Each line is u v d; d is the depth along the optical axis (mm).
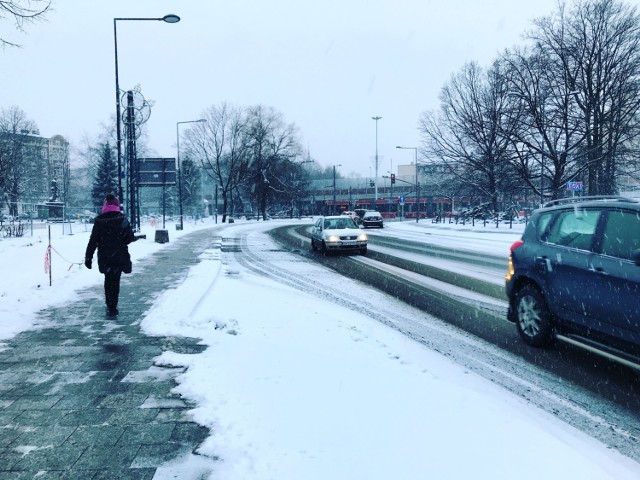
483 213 48500
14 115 63500
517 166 33125
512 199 48625
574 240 5410
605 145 30500
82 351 5398
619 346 4602
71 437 3377
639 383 4711
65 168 77938
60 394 4160
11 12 8867
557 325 5449
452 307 8352
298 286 10562
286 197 69438
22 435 3410
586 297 4965
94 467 2984
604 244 4969
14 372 4723
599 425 3791
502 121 36469
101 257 7047
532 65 30250
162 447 3232
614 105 28750
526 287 5988
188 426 3539
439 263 14977
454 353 5629
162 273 11664
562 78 29703
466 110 42250
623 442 3512
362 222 42500
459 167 45094
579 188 25531
